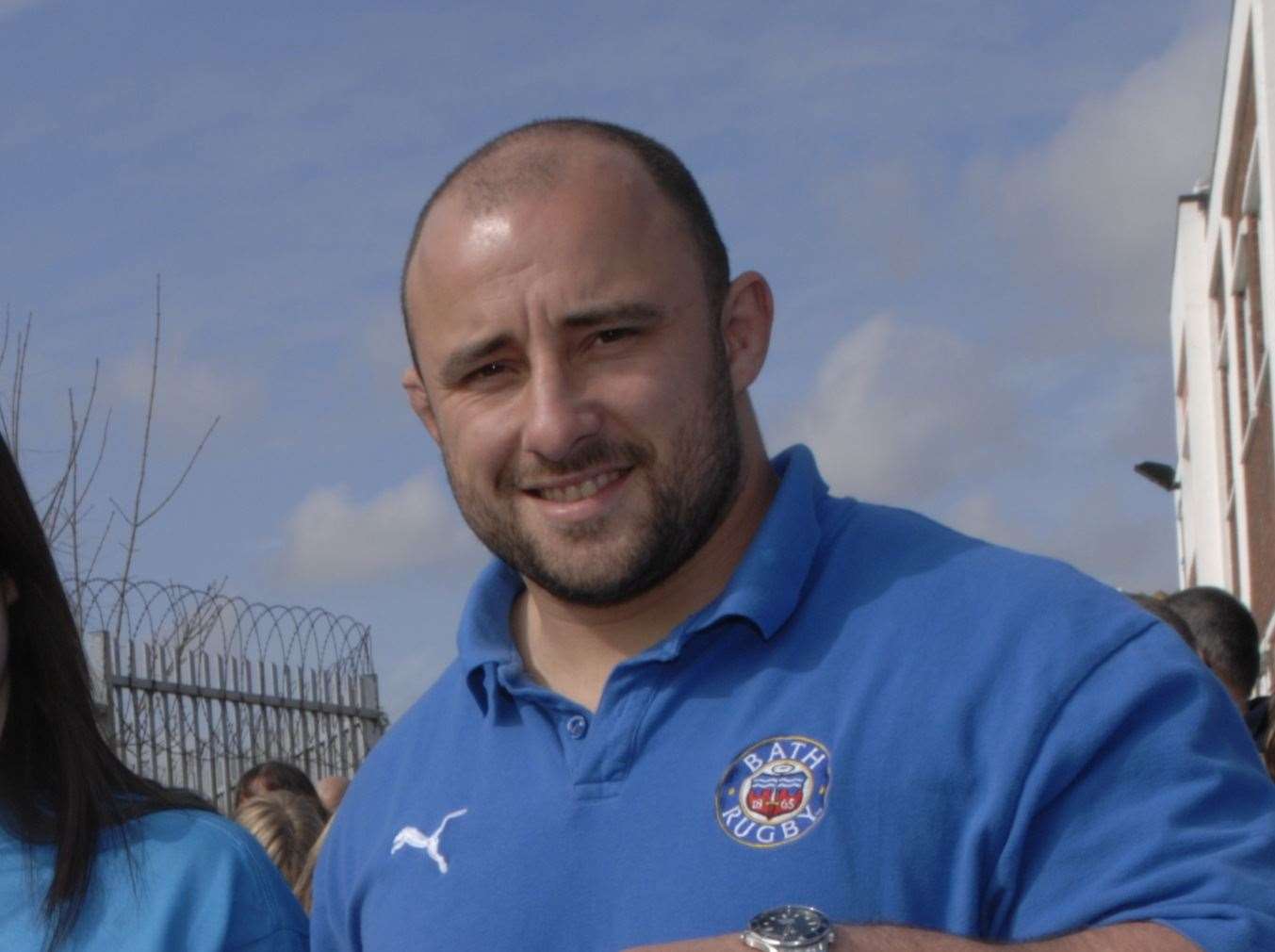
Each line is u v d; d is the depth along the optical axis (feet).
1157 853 6.39
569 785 7.23
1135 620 6.87
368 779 8.28
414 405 8.29
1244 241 50.16
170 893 8.84
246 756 23.65
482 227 7.18
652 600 7.43
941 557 7.25
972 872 6.57
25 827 8.95
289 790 19.36
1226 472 64.34
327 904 8.18
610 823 7.07
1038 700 6.66
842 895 6.57
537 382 7.07
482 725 7.81
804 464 7.79
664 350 7.16
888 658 6.97
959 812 6.66
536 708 7.55
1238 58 44.88
